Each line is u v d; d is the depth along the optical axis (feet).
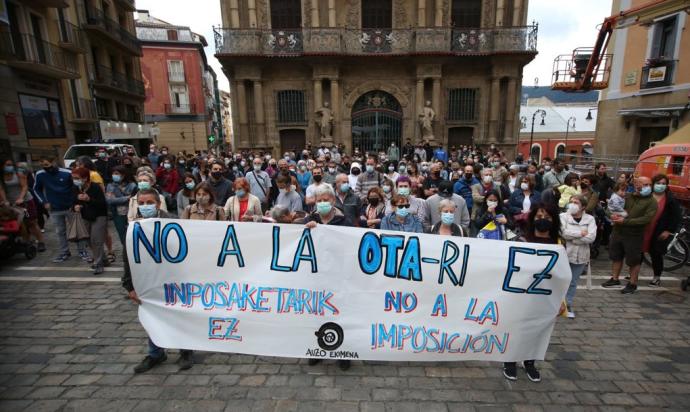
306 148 66.13
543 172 33.24
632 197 17.53
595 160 43.80
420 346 11.43
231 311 11.51
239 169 43.37
